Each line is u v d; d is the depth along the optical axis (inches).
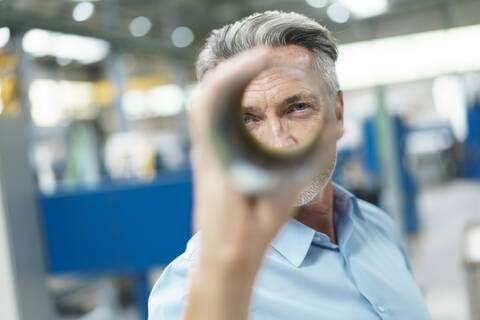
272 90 26.2
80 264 107.3
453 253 199.0
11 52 104.3
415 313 37.2
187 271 26.5
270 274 31.4
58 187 154.2
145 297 109.8
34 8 118.5
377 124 194.9
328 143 11.7
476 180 400.5
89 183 148.3
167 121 299.9
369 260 37.8
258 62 11.0
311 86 11.9
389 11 178.2
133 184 108.7
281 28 30.4
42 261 104.7
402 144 240.2
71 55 174.2
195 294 13.2
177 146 231.5
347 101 418.9
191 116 11.8
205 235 12.8
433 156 421.1
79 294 181.9
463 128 407.8
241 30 30.8
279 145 26.2
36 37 129.2
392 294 35.8
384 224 47.8
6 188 95.2
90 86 227.6
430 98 456.8
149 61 238.7
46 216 106.0
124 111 181.2
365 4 172.7
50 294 106.5
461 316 130.5
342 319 31.5
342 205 38.9
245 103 26.9
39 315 101.0
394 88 430.0
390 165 194.5
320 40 32.0
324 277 32.9
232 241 12.7
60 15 133.3
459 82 393.4
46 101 199.0
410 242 227.5
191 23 221.9
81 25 139.0
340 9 180.2
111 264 108.0
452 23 181.5
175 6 207.3
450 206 309.7
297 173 11.6
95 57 181.9
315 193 27.0
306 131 26.3
